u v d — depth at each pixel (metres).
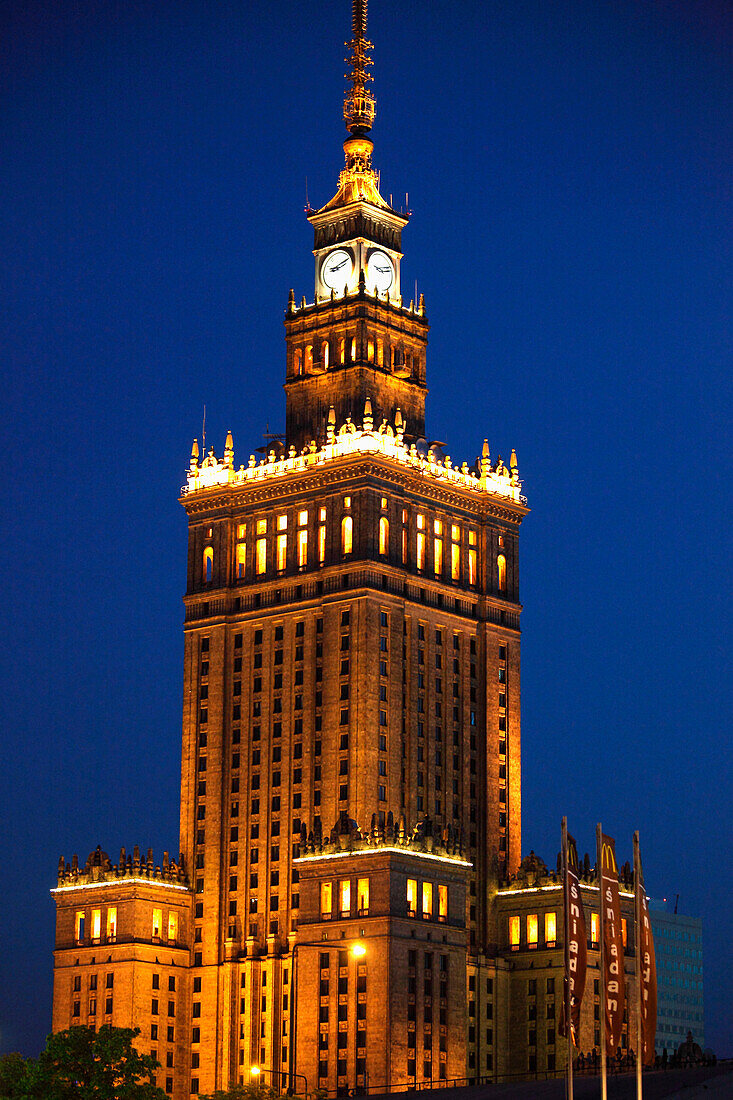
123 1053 178.00
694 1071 178.38
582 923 150.75
